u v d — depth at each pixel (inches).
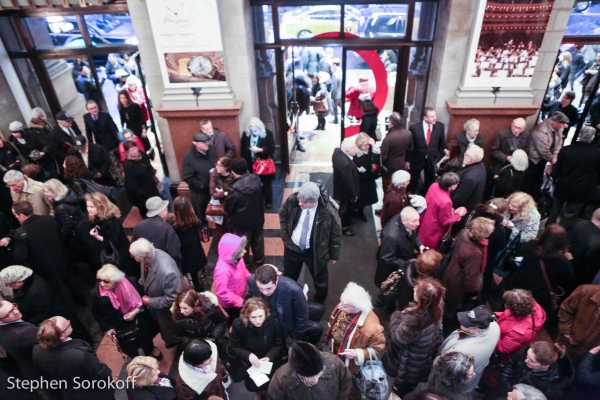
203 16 216.5
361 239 232.8
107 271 136.0
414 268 150.6
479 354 118.3
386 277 165.2
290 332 140.3
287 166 298.8
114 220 167.6
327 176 293.9
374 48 255.9
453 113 237.9
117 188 279.9
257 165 241.9
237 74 242.2
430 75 261.9
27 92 284.5
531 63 223.1
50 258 174.6
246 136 242.5
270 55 266.2
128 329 148.7
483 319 115.7
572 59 275.9
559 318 144.6
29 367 132.5
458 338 123.2
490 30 215.5
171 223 173.0
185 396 115.5
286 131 287.4
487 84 232.2
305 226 168.4
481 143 232.5
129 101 266.2
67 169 203.8
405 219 154.3
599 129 247.8
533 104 236.1
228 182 204.1
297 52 326.3
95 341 182.1
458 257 150.9
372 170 225.8
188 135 252.7
